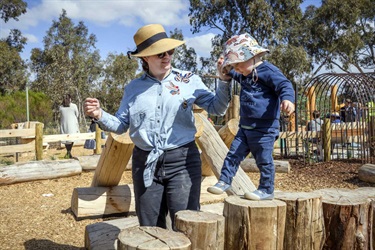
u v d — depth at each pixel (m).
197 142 5.63
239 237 2.89
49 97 29.11
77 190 5.83
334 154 12.35
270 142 3.09
